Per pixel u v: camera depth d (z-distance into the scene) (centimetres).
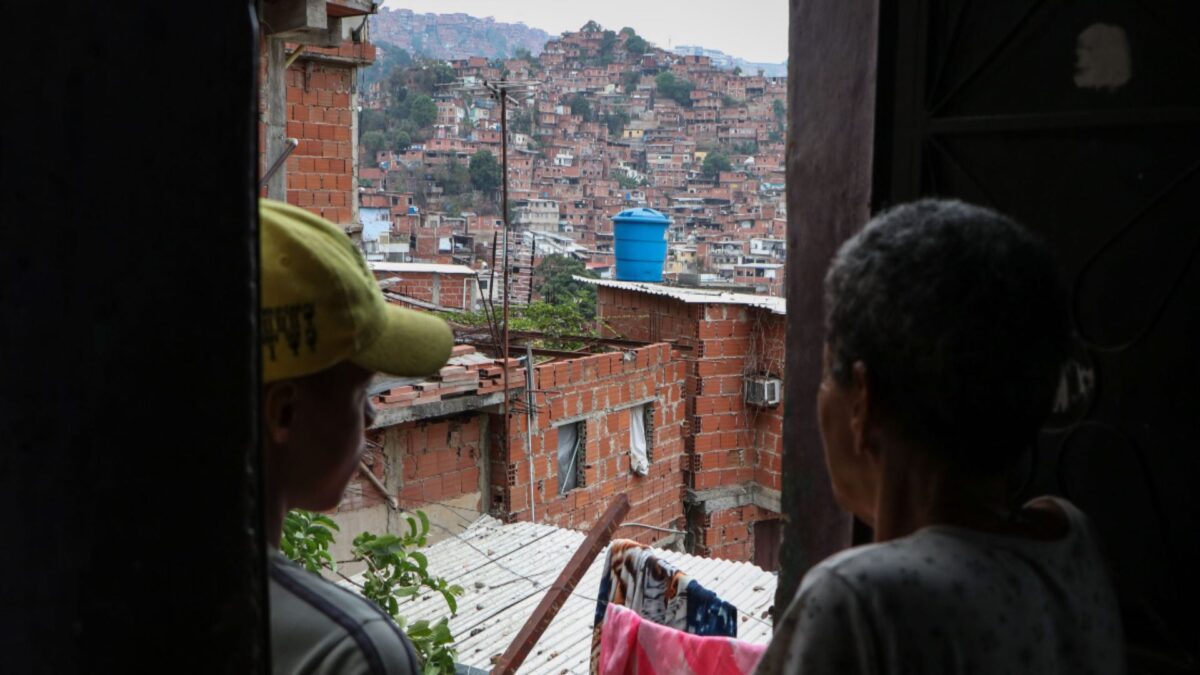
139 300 69
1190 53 143
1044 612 99
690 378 1501
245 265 73
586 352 1455
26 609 69
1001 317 98
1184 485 149
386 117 9081
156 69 69
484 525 966
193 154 70
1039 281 101
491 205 7550
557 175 8750
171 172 70
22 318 67
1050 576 102
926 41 166
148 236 69
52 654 70
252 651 75
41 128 66
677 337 1538
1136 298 151
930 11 165
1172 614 150
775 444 1509
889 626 94
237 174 72
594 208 8431
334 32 754
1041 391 101
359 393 129
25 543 69
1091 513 158
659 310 1567
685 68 12594
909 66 169
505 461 1143
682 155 10394
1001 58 160
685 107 11569
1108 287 154
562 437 1276
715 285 1977
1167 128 146
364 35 1074
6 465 68
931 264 99
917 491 105
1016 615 97
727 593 770
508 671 443
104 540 70
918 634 94
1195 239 146
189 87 70
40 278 67
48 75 66
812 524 190
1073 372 158
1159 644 152
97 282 68
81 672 70
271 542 122
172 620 72
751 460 1531
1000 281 98
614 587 353
